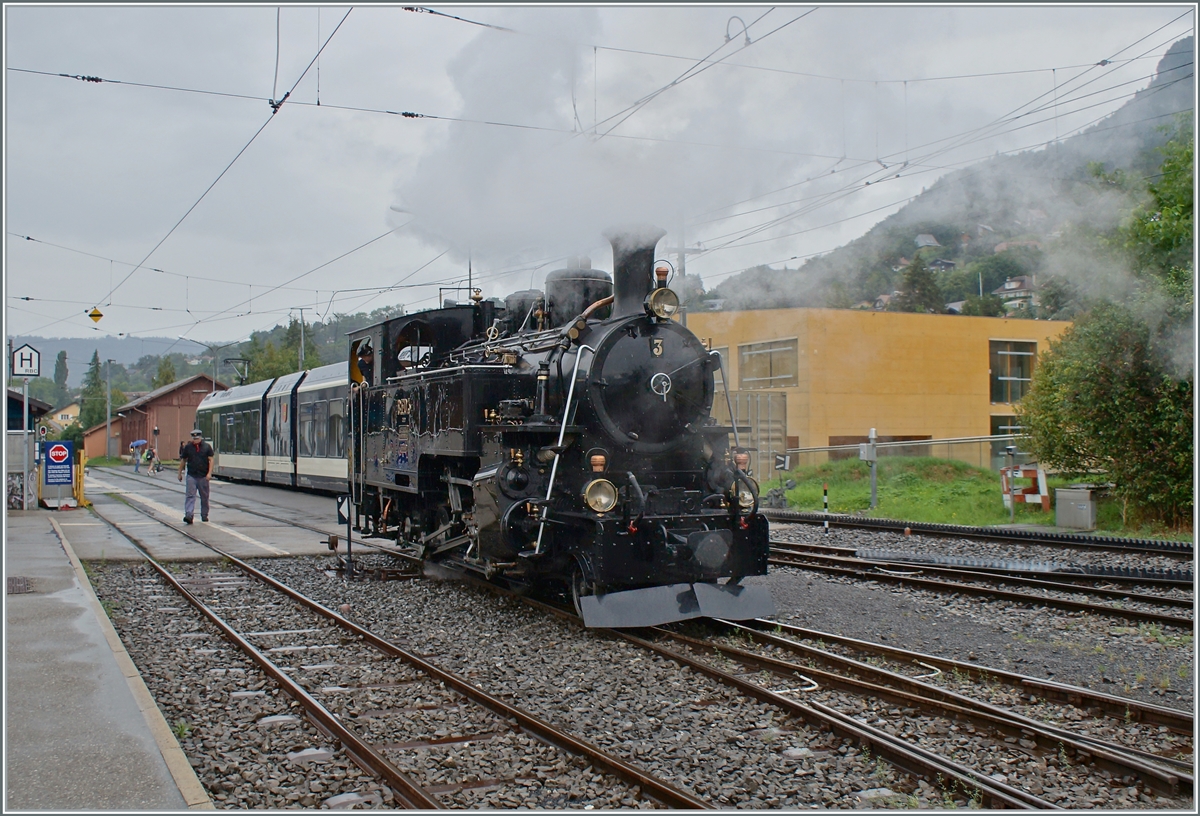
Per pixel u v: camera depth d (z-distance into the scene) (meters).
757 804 4.49
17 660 6.68
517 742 5.30
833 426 23.05
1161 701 6.13
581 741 5.12
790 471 23.33
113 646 7.11
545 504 8.14
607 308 9.41
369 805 4.51
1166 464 15.30
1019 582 10.69
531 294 10.77
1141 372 15.41
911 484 21.81
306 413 23.95
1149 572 11.09
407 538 12.11
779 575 11.38
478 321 12.66
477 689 6.15
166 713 5.95
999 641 7.86
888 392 23.34
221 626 8.39
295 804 4.51
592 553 8.02
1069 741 4.96
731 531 8.45
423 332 13.08
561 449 8.26
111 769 4.61
